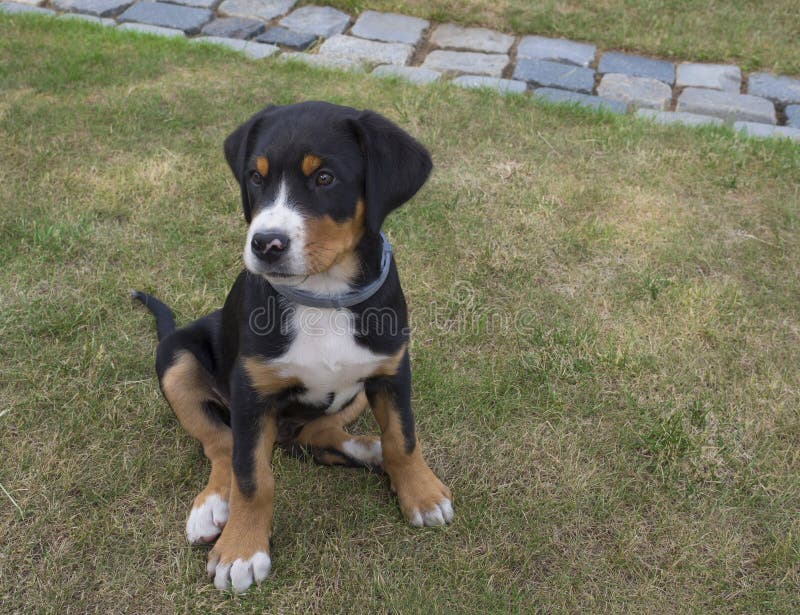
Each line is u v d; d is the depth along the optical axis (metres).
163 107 1.93
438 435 1.34
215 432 1.27
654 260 1.62
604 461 1.32
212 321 1.31
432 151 1.84
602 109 2.00
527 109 2.00
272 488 1.19
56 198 1.68
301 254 1.11
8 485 1.25
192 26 2.37
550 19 2.46
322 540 1.22
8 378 1.37
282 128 1.14
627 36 2.41
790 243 1.66
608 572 1.20
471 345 1.47
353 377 1.20
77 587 1.16
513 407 1.38
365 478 1.29
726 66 2.30
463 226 1.66
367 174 1.14
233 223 1.65
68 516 1.22
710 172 1.81
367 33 2.38
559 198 1.74
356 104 1.96
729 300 1.54
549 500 1.27
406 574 1.19
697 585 1.19
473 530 1.23
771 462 1.32
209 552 1.19
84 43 2.19
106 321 1.47
